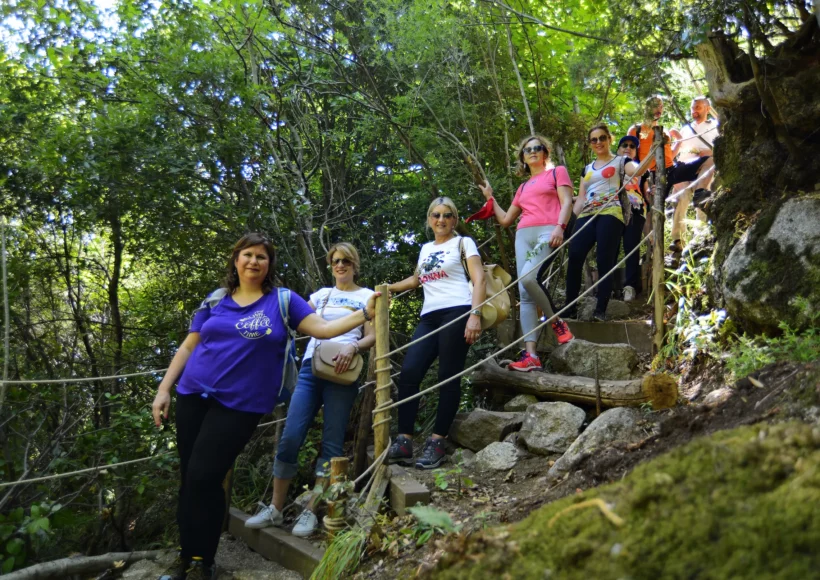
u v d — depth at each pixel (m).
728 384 3.42
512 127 7.04
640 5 4.18
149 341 6.71
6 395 4.44
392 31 6.59
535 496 2.97
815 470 1.47
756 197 3.98
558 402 4.00
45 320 5.93
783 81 3.70
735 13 3.65
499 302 4.14
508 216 4.94
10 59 5.66
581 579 1.52
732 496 1.52
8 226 5.47
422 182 7.02
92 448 4.32
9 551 3.42
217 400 3.07
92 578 3.76
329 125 7.46
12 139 5.55
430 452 3.94
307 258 6.10
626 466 2.62
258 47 6.48
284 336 3.21
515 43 7.23
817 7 3.25
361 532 3.03
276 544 3.64
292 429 3.84
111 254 6.67
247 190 6.10
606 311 5.44
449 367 4.00
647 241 5.84
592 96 6.98
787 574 1.27
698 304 4.30
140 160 5.52
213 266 6.54
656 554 1.46
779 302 3.39
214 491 3.07
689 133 6.19
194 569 3.11
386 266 6.87
